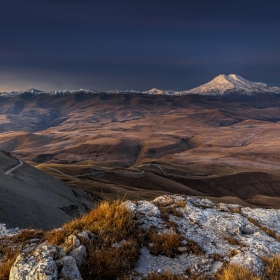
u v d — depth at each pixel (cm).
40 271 667
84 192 8919
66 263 723
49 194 6525
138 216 1062
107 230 909
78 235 856
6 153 9100
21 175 7212
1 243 1162
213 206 1355
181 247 911
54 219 4528
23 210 3991
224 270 761
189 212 1193
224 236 1037
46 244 877
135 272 770
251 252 890
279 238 1074
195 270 797
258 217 1269
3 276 792
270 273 786
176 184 16075
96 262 749
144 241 927
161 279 738
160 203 1266
